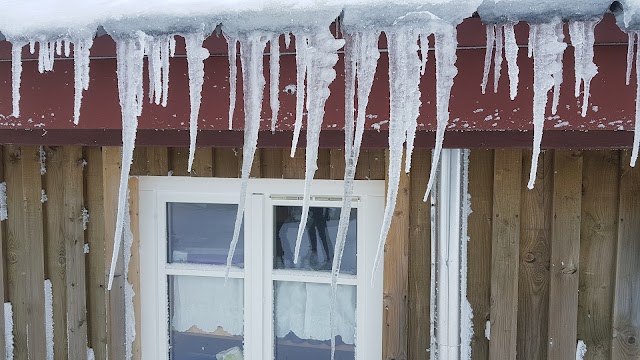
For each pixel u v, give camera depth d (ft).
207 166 8.98
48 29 5.25
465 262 8.11
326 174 8.66
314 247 9.21
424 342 8.39
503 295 8.07
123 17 5.08
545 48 4.64
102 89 6.05
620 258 7.78
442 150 7.54
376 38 4.84
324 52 4.86
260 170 8.84
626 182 7.71
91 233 9.41
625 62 5.16
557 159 7.84
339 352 9.18
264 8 4.82
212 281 9.53
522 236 8.07
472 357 8.29
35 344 9.68
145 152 9.07
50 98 6.18
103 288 9.41
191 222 9.47
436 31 4.68
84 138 6.83
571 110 5.30
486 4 4.53
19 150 9.45
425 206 8.28
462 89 5.40
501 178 7.98
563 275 7.93
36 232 9.50
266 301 9.25
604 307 7.94
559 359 7.99
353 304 9.11
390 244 8.35
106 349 9.43
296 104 5.44
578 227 7.86
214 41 5.43
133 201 9.23
